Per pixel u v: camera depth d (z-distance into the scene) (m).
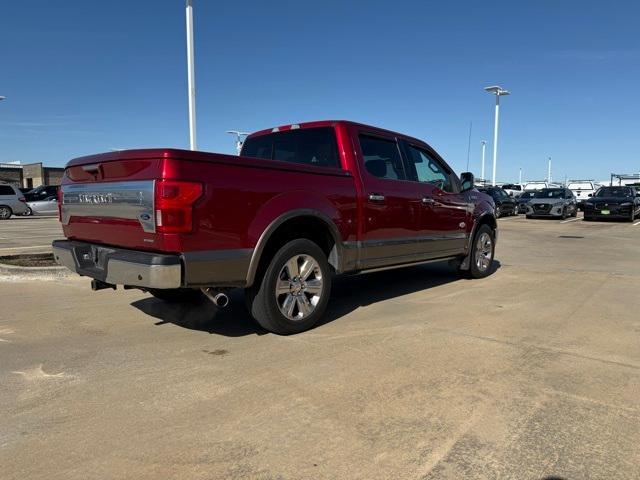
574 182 42.00
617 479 2.53
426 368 3.97
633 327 5.11
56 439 2.91
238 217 4.24
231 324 5.24
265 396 3.47
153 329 5.07
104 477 2.54
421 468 2.62
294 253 4.73
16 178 61.31
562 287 7.19
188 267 3.95
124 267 4.11
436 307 5.97
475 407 3.30
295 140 5.95
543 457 2.72
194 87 12.21
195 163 4.00
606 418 3.15
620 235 16.23
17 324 5.26
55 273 7.83
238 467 2.63
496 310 5.82
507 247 12.74
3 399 3.43
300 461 2.68
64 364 4.09
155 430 3.01
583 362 4.11
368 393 3.51
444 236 6.89
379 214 5.67
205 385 3.66
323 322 5.30
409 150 6.46
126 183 4.12
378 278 7.96
